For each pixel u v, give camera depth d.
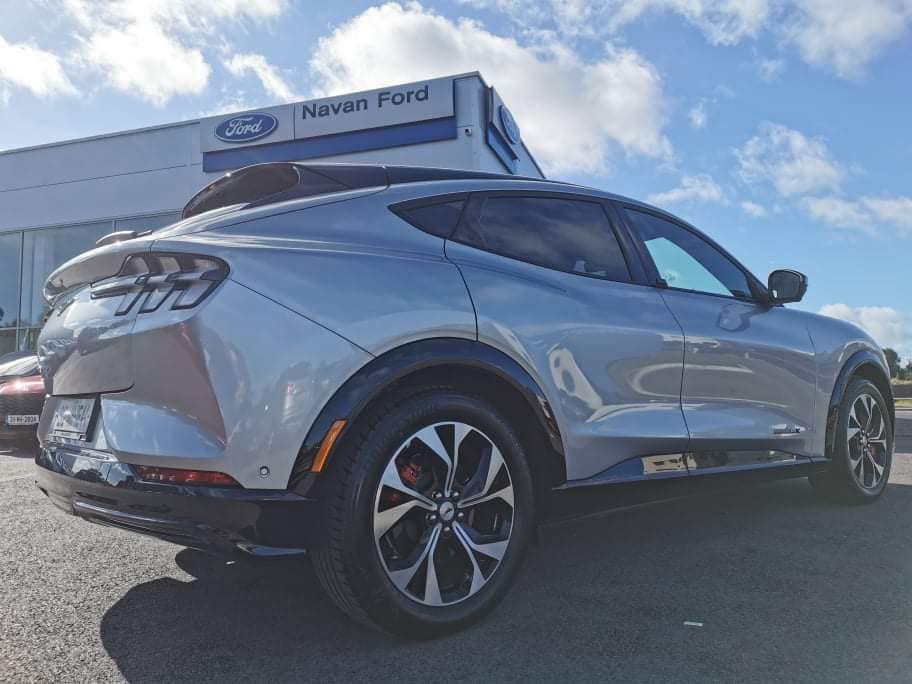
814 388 3.88
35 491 4.56
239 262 2.12
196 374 2.03
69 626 2.38
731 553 3.18
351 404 2.09
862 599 2.59
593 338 2.76
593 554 3.19
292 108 13.54
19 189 15.80
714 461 3.22
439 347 2.29
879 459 4.34
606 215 3.19
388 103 12.98
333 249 2.30
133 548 3.28
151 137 14.73
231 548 2.01
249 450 2.00
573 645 2.21
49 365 2.65
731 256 3.81
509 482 2.42
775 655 2.13
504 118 14.01
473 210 2.72
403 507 2.16
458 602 2.28
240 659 2.13
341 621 2.42
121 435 2.19
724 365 3.32
